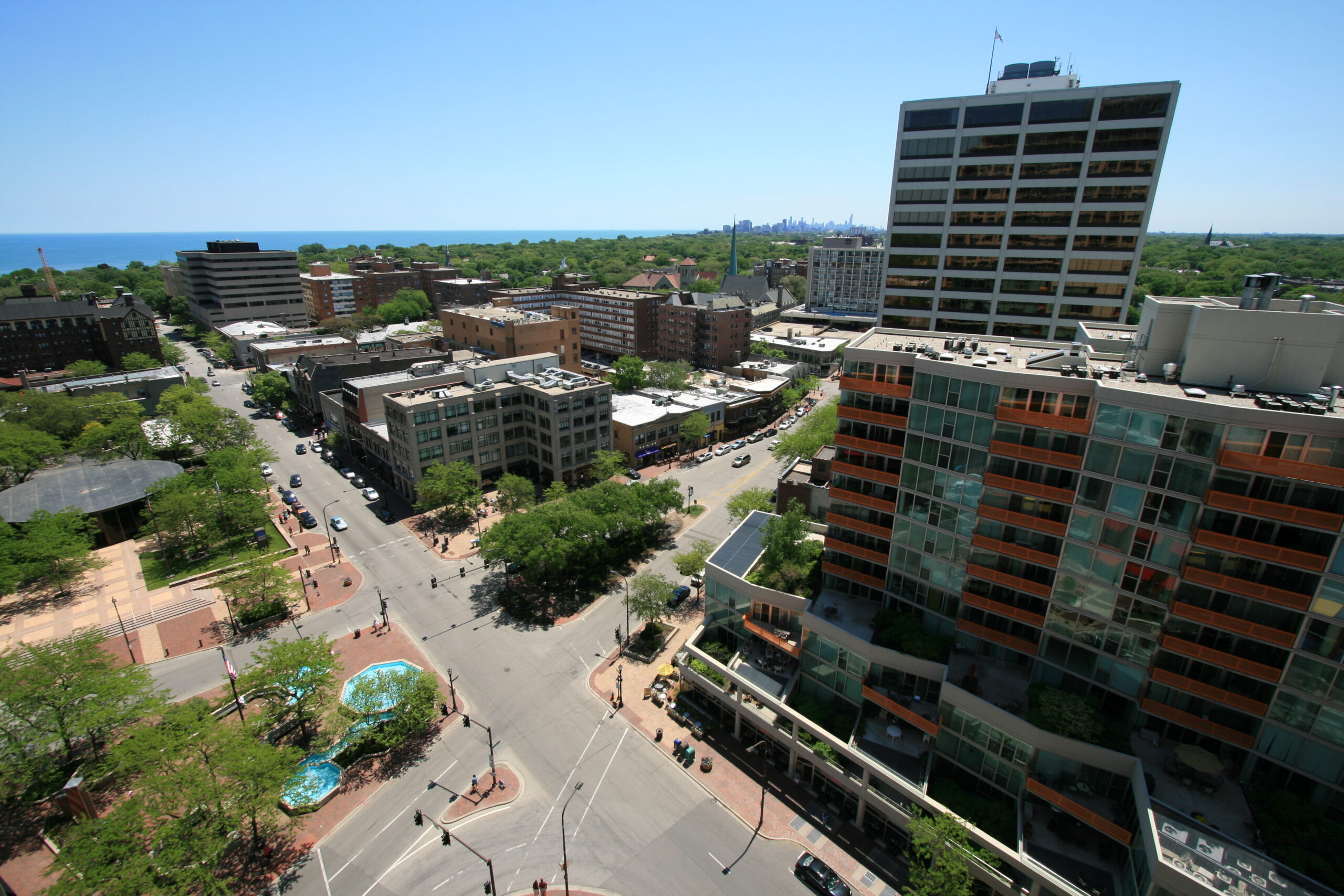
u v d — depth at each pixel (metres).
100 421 125.44
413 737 58.91
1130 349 49.62
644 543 92.44
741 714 57.66
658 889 46.03
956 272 83.31
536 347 154.38
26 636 72.19
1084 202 74.38
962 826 42.97
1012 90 87.19
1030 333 81.56
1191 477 38.44
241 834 49.41
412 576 85.56
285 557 89.88
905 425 51.22
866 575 56.94
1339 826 36.03
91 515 90.50
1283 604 36.22
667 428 129.75
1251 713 38.62
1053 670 47.25
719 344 185.12
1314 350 38.62
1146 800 38.31
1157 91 68.56
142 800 44.66
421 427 101.31
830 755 51.06
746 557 65.75
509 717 61.38
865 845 49.47
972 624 50.38
